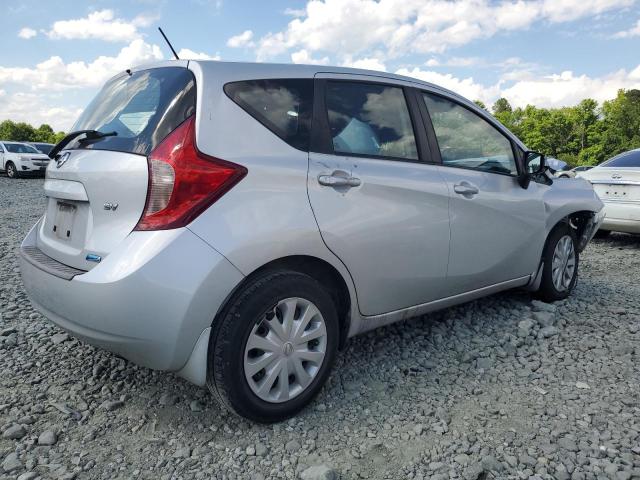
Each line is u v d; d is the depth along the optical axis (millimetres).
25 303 4344
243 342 2371
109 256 2275
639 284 5164
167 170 2254
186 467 2248
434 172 3250
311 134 2717
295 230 2488
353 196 2764
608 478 2170
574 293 4785
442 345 3541
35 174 22328
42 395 2818
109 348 2332
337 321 2750
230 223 2312
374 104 3076
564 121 82250
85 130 2840
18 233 7789
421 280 3184
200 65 2520
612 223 7242
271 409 2508
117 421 2594
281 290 2459
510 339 3594
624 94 80312
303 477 2146
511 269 3893
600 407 2734
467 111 3664
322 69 2926
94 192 2439
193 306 2227
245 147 2445
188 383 2971
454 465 2260
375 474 2211
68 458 2301
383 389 2938
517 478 2180
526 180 3879
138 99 2662
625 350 3428
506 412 2693
